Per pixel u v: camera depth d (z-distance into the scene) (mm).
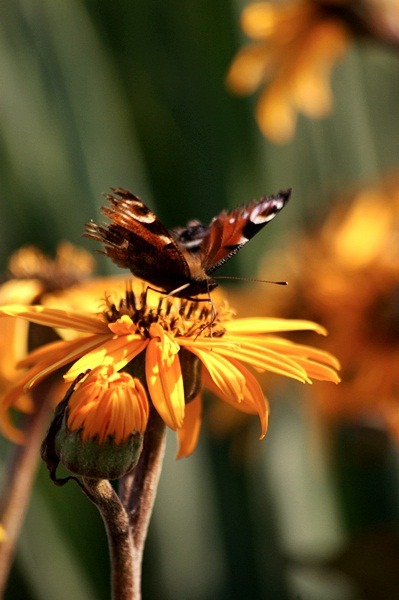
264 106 1324
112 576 958
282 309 1194
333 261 1188
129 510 968
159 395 960
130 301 997
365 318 1172
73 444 945
